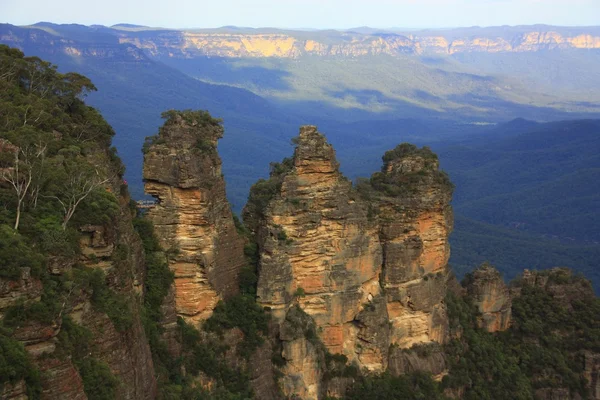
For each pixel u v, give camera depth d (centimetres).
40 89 6419
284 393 6862
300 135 7169
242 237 7238
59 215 4531
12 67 6288
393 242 7738
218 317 6681
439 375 7912
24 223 4300
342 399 7162
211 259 6619
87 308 4334
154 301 6238
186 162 6444
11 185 4491
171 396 5534
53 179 4703
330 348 7306
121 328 4528
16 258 3894
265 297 6950
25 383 3697
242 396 6475
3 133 5025
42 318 3878
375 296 7575
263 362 6781
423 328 7969
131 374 4622
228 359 6594
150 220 6494
